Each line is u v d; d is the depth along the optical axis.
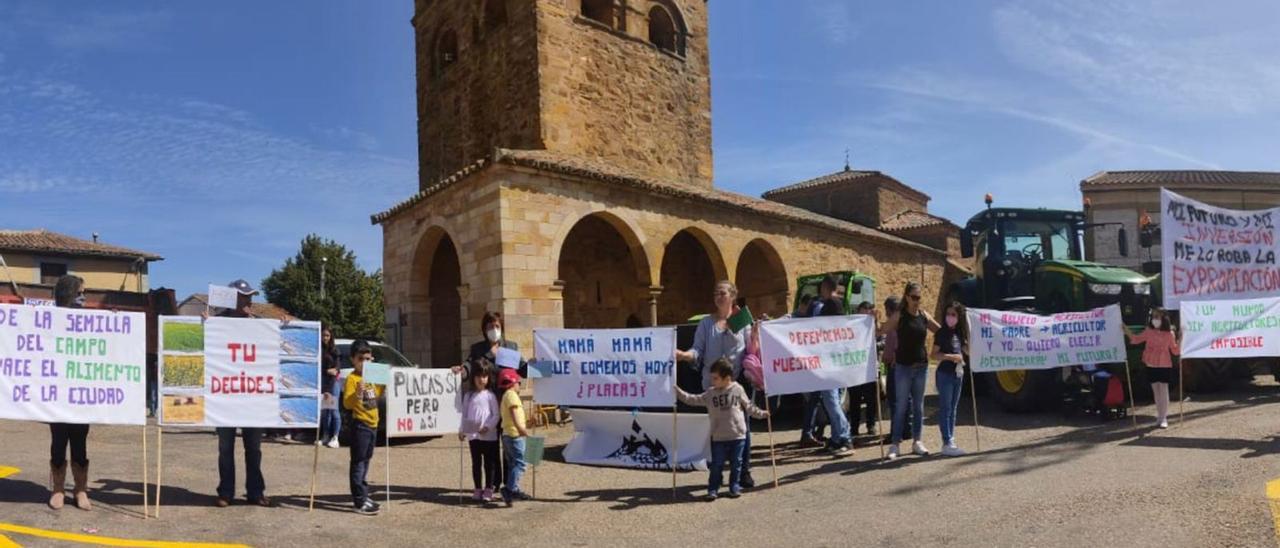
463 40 19.69
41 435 10.25
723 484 7.59
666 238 15.70
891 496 6.50
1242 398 11.34
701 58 21.62
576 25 18.02
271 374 6.59
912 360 8.16
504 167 12.99
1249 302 9.12
